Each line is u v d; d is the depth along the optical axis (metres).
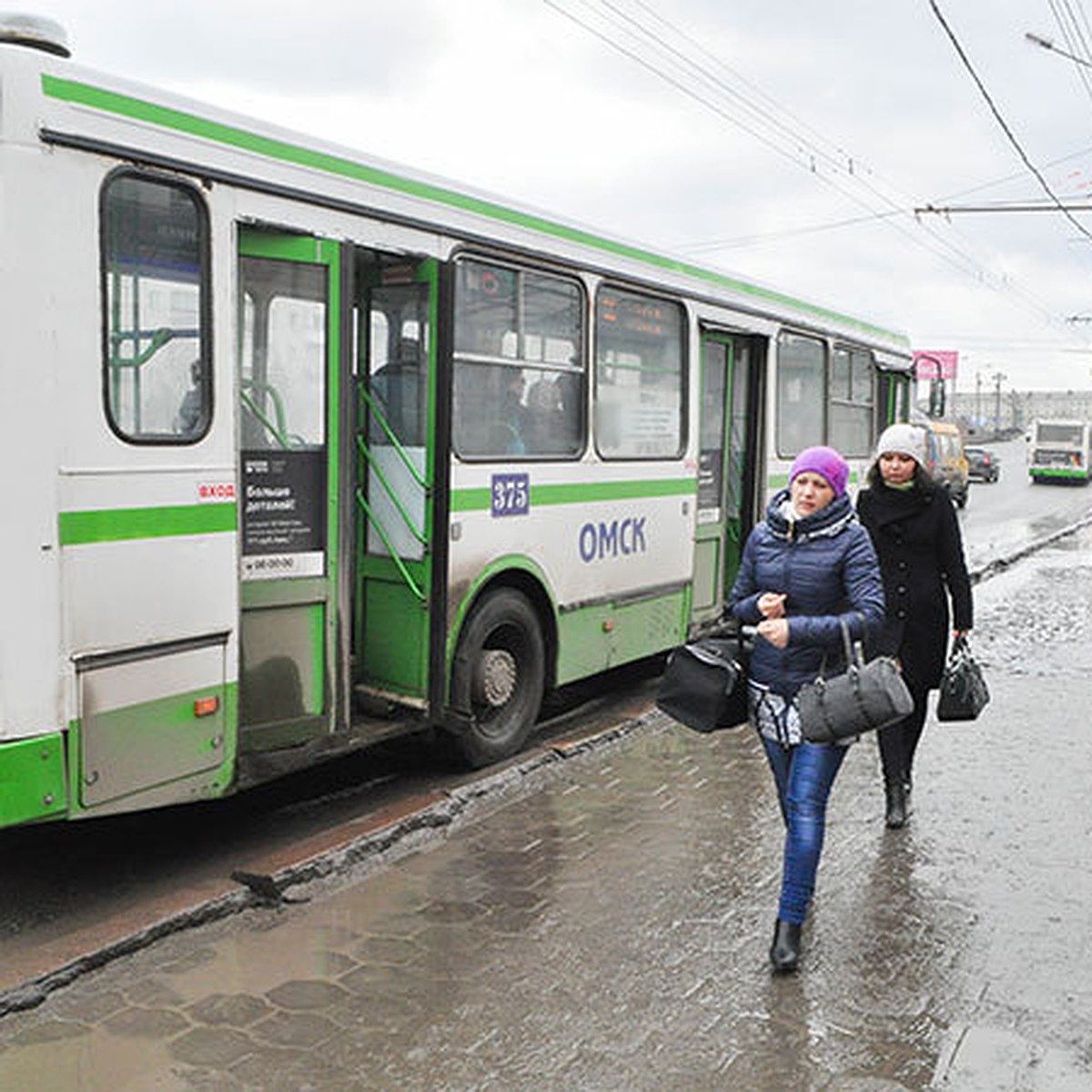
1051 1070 3.81
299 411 5.61
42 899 5.11
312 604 5.69
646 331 8.46
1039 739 7.80
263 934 4.74
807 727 4.38
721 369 9.91
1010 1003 4.25
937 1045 3.96
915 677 5.95
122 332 4.71
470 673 6.68
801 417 11.19
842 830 6.02
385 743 7.48
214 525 5.07
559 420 7.52
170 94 4.91
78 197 4.52
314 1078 3.74
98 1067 3.77
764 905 5.07
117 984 4.31
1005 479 55.97
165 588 4.87
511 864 5.50
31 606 4.40
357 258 6.24
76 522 4.54
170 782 4.93
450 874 5.38
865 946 4.70
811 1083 3.73
